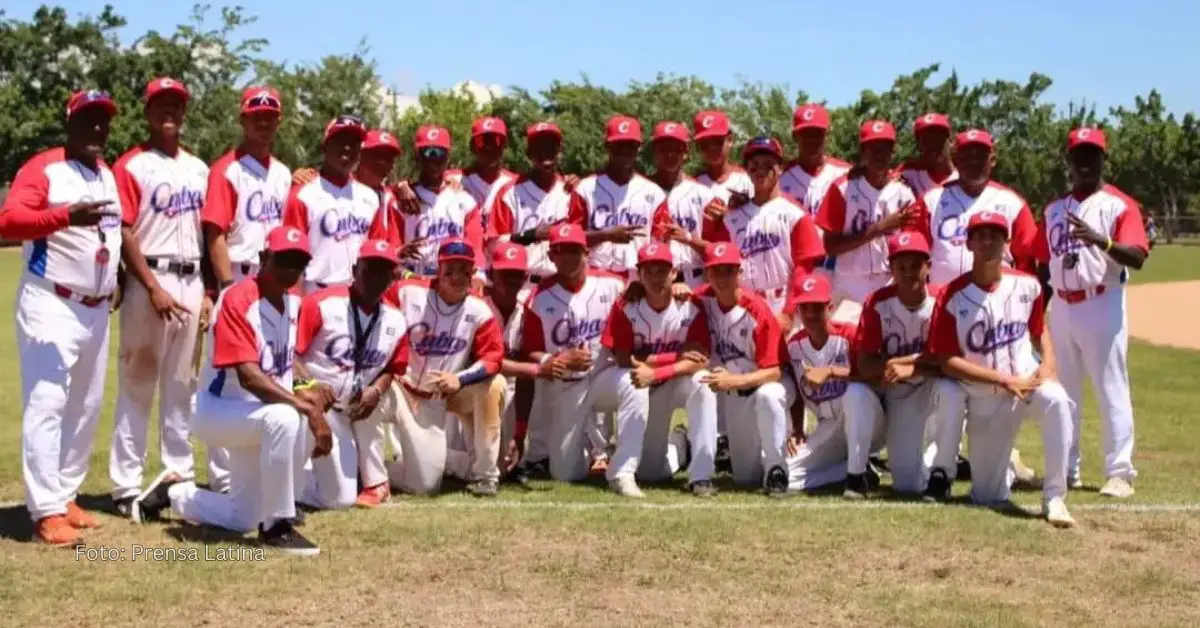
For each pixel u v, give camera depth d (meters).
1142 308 28.81
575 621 5.82
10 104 53.66
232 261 8.18
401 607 5.98
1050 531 7.57
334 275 8.66
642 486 9.05
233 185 8.12
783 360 8.95
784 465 8.77
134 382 7.84
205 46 50.47
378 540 7.16
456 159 45.97
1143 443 11.18
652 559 6.85
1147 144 71.31
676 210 10.09
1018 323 8.30
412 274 9.30
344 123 8.59
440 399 8.51
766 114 47.09
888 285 8.98
